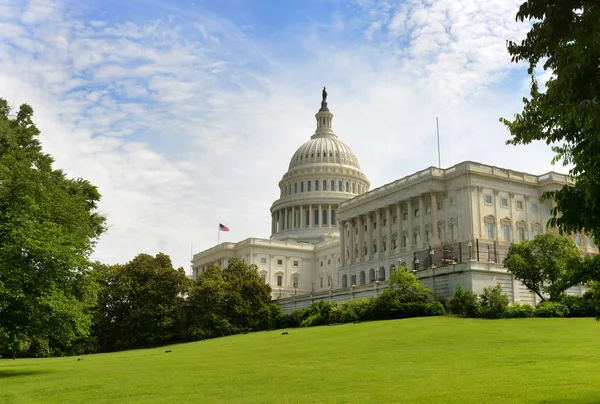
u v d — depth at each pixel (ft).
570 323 185.57
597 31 54.08
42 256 125.90
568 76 55.98
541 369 90.17
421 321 214.48
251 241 521.24
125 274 312.71
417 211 362.53
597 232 59.93
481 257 316.19
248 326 326.44
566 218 58.39
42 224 133.69
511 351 121.08
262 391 78.43
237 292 329.93
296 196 608.60
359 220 413.18
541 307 220.84
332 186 612.70
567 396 62.80
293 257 534.37
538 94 67.26
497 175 334.85
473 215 323.16
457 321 207.92
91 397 80.23
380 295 254.06
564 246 234.58
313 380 88.17
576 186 57.00
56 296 126.72
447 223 339.36
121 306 312.09
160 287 312.71
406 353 129.18
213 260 557.74
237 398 72.54
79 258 134.00
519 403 59.41
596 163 57.47
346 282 419.54
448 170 347.77
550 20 55.26
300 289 529.45
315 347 161.99
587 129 55.62
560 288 72.49
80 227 152.35
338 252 510.58
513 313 219.00
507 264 240.94
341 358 126.82
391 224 381.19
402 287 253.03
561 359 103.04
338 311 268.62
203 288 322.75
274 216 638.12
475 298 230.48
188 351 204.85
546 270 227.81
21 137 186.19
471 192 326.44
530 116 68.85
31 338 135.54
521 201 345.31
